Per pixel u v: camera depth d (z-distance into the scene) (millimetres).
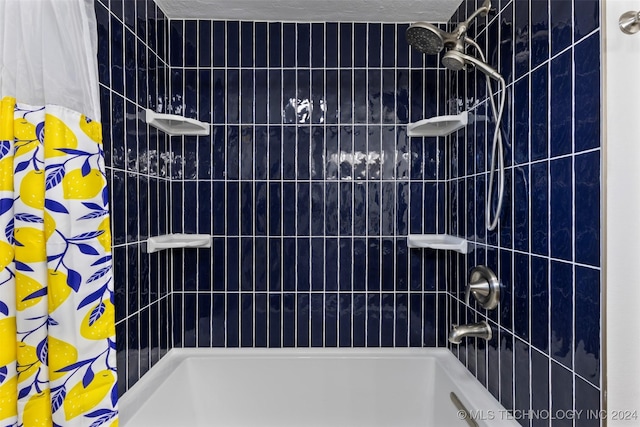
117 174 1315
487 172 1394
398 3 1664
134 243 1438
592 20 870
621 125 827
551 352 1025
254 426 1729
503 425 1196
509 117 1239
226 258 1814
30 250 843
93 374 931
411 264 1832
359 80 1816
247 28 1809
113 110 1292
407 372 1751
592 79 870
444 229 1827
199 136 1810
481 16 1426
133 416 1273
